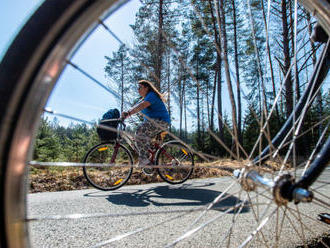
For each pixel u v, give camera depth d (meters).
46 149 7.42
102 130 2.96
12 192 0.49
